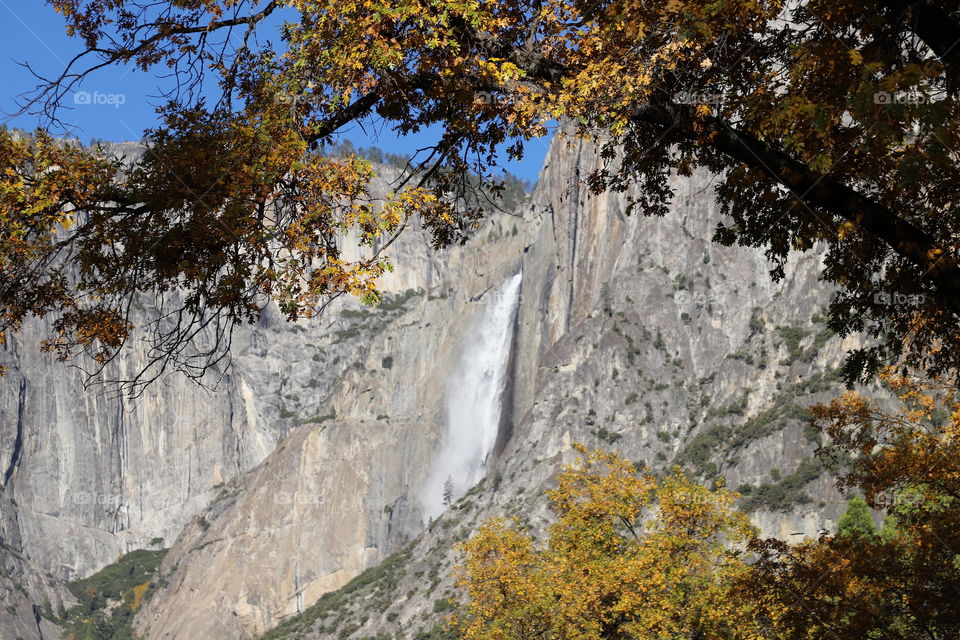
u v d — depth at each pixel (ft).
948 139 31.89
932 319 44.73
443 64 38.40
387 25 37.99
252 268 40.37
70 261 39.14
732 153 37.50
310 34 38.47
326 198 38.37
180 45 40.81
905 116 31.71
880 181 39.11
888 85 31.50
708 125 37.11
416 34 37.55
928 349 46.26
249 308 38.58
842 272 44.57
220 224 36.78
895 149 40.40
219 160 37.29
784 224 45.14
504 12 39.99
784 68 39.19
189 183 37.55
